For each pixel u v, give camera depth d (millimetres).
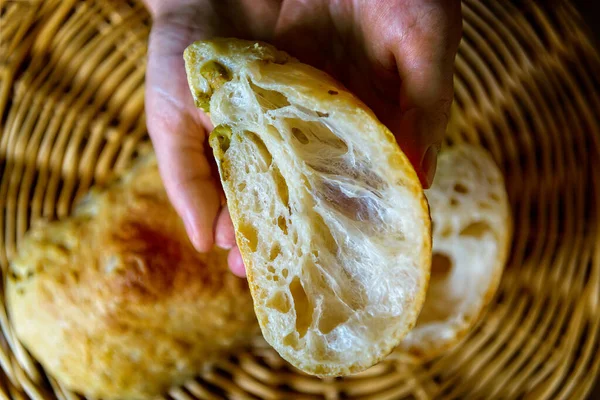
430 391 424
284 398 423
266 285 265
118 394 404
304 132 265
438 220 416
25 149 433
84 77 439
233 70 264
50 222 424
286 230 267
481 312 418
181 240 395
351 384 427
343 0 331
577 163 437
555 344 426
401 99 309
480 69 441
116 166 441
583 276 428
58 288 394
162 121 353
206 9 358
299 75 258
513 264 435
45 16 437
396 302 255
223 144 268
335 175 263
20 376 417
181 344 398
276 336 263
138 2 445
